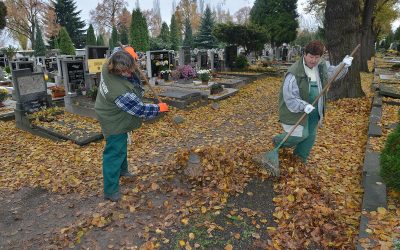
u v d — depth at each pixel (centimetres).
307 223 325
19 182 471
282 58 2994
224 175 427
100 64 1064
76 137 646
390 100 882
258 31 1952
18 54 2398
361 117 763
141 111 362
